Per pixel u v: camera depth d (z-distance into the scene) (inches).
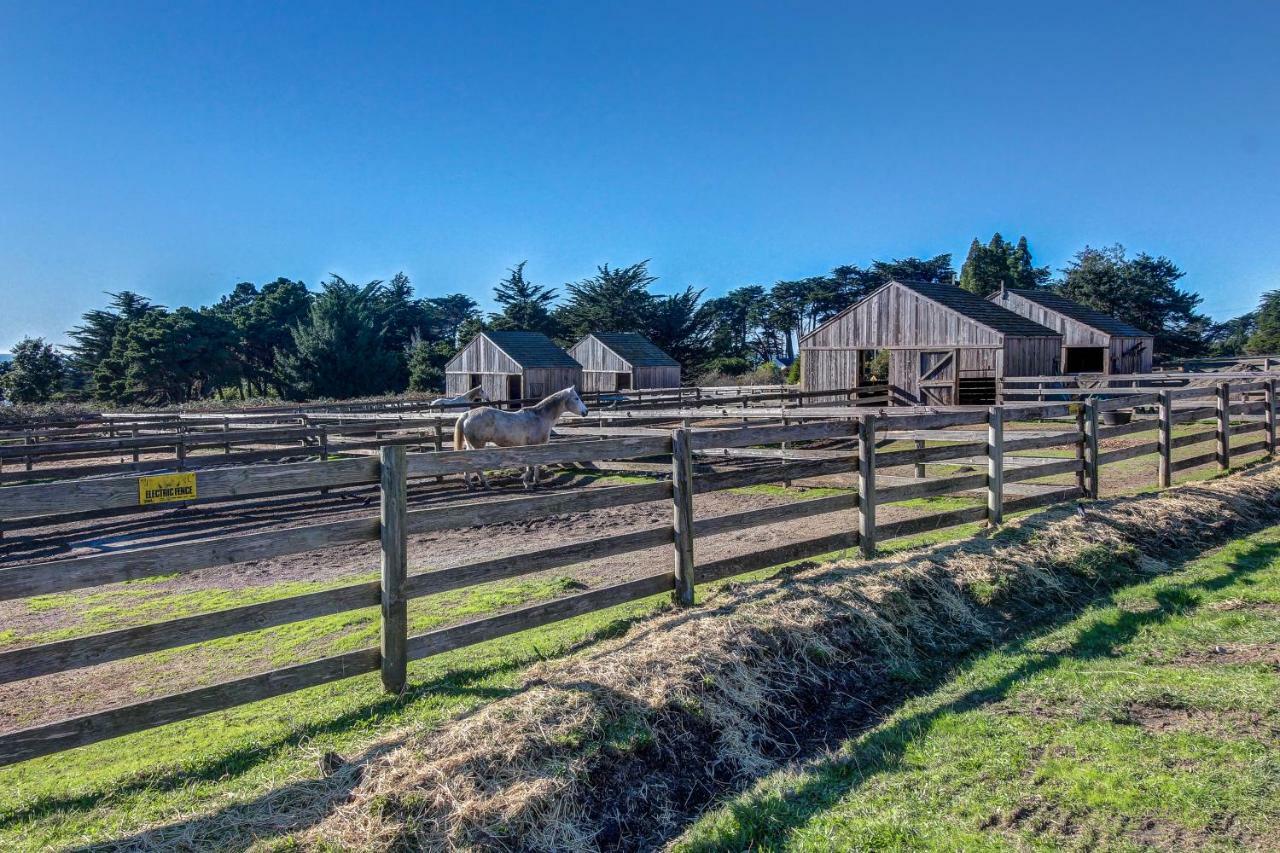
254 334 2336.4
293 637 215.6
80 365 2138.3
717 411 527.8
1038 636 205.8
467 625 177.6
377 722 156.5
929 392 962.7
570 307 2536.9
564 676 164.7
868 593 211.3
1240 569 251.6
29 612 250.8
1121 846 116.1
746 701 164.2
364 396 2046.0
